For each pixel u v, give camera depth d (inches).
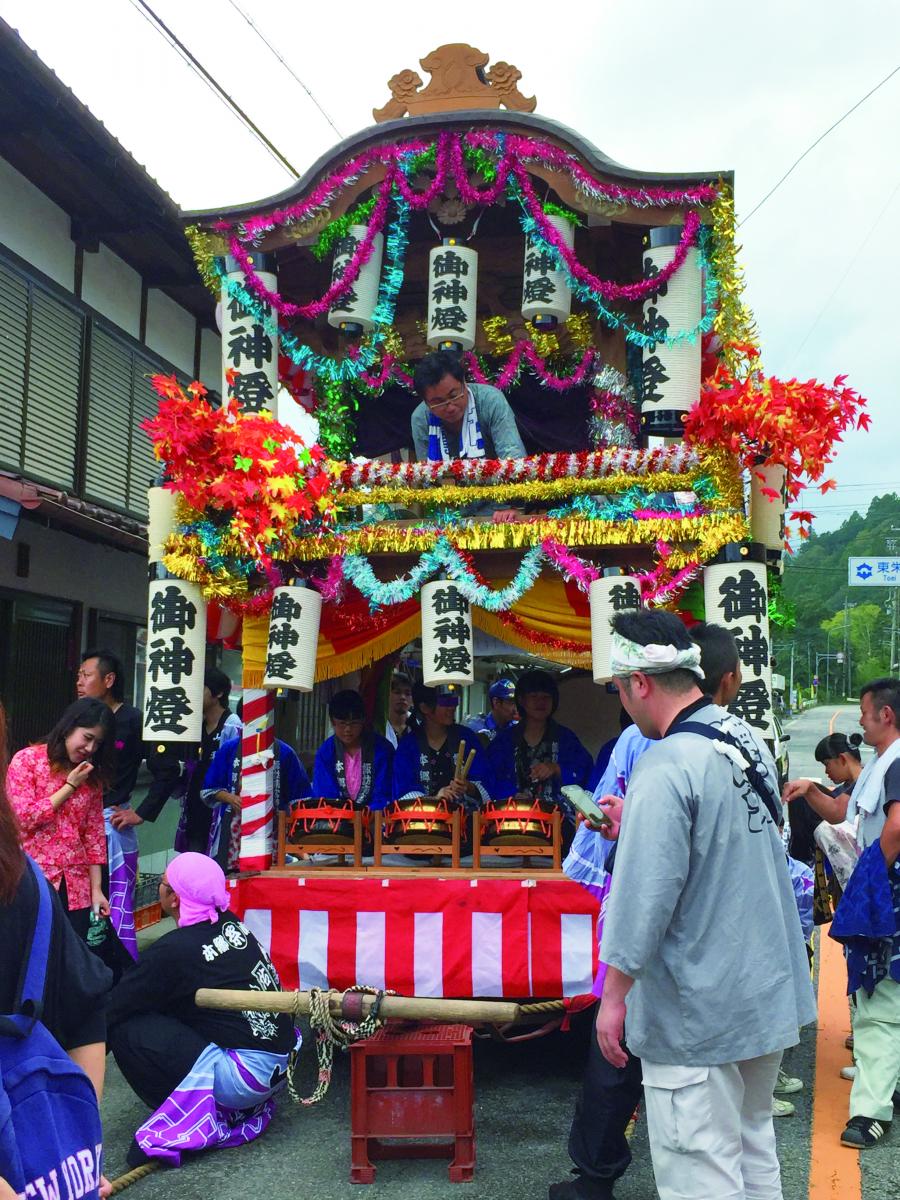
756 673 176.6
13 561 326.3
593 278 200.1
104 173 326.6
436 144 204.4
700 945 103.3
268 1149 163.2
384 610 211.5
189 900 168.4
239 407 211.0
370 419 275.6
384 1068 154.5
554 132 198.5
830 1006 256.2
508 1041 186.4
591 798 145.3
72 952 77.5
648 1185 148.9
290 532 197.5
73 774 189.9
